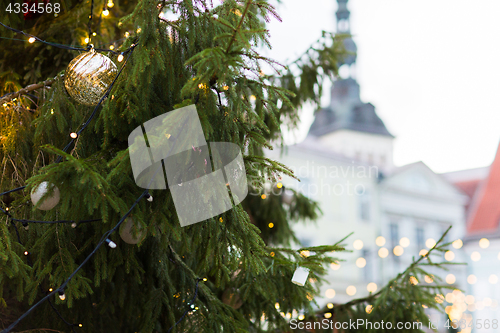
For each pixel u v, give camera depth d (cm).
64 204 199
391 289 302
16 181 236
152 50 210
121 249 238
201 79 199
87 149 229
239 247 225
